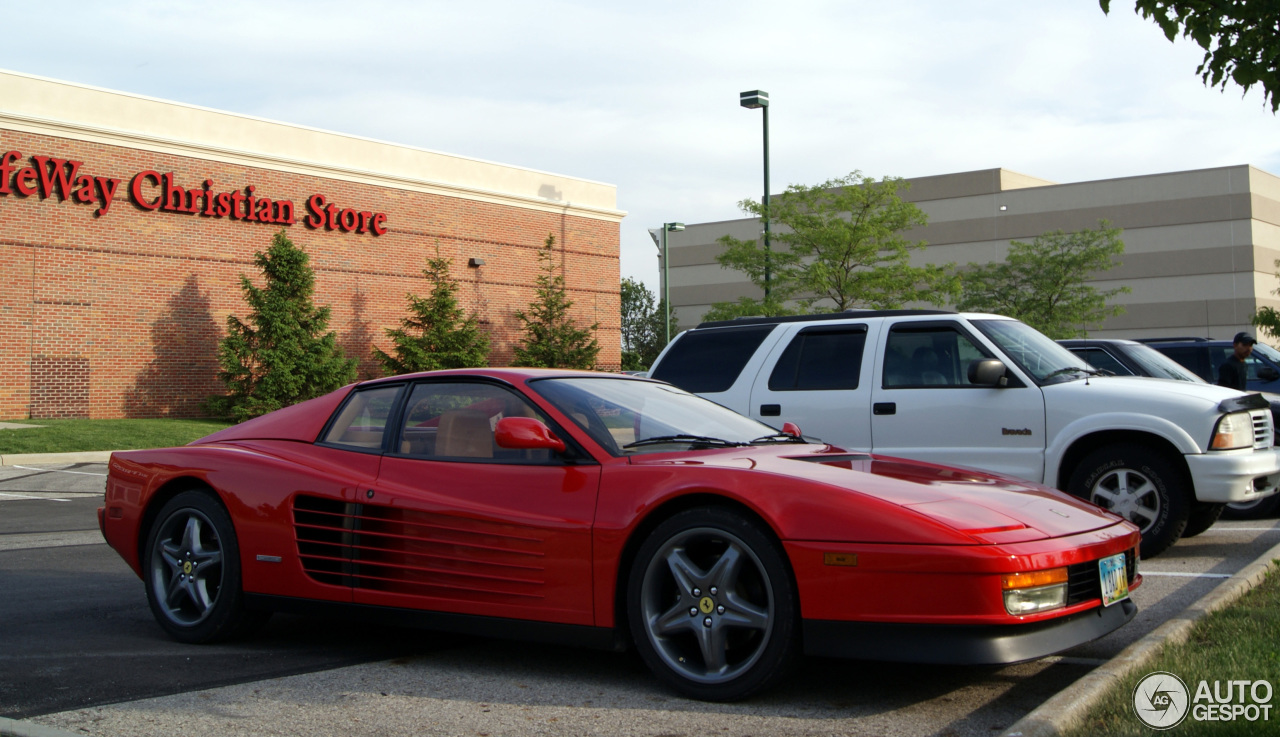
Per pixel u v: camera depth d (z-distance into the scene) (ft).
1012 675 14.21
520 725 12.19
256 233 86.48
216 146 83.30
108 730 12.05
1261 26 17.78
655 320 236.63
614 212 118.11
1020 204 202.59
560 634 13.79
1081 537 13.15
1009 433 23.47
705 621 12.98
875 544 12.07
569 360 101.60
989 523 12.54
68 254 75.31
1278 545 22.48
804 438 17.52
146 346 79.51
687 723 12.16
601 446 14.52
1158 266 192.13
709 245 238.68
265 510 16.06
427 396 16.33
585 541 13.64
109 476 18.25
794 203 88.69
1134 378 24.89
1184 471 22.57
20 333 73.00
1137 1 18.56
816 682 13.87
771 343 26.55
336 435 16.75
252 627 16.71
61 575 23.34
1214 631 15.14
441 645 16.60
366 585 15.38
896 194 87.81
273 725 12.24
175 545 17.20
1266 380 38.68
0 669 14.90
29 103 73.41
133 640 16.97
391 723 12.31
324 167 91.15
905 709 12.66
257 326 81.56
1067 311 128.26
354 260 93.97
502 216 106.73
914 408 24.30
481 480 14.83
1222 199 186.80
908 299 87.92
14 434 62.54
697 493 13.14
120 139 77.97
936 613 11.79
